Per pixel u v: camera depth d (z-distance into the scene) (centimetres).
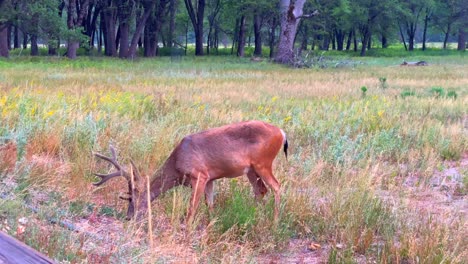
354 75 2733
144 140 857
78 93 1445
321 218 667
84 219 645
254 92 1772
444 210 730
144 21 4441
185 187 716
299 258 600
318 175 812
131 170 621
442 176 904
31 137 862
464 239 611
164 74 2495
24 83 1773
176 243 582
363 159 905
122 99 1252
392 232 638
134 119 1097
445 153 1023
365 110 1291
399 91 1897
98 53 4953
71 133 891
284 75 2662
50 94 1355
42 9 3475
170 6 5297
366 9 5775
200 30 5328
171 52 5416
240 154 655
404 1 6331
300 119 1170
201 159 644
